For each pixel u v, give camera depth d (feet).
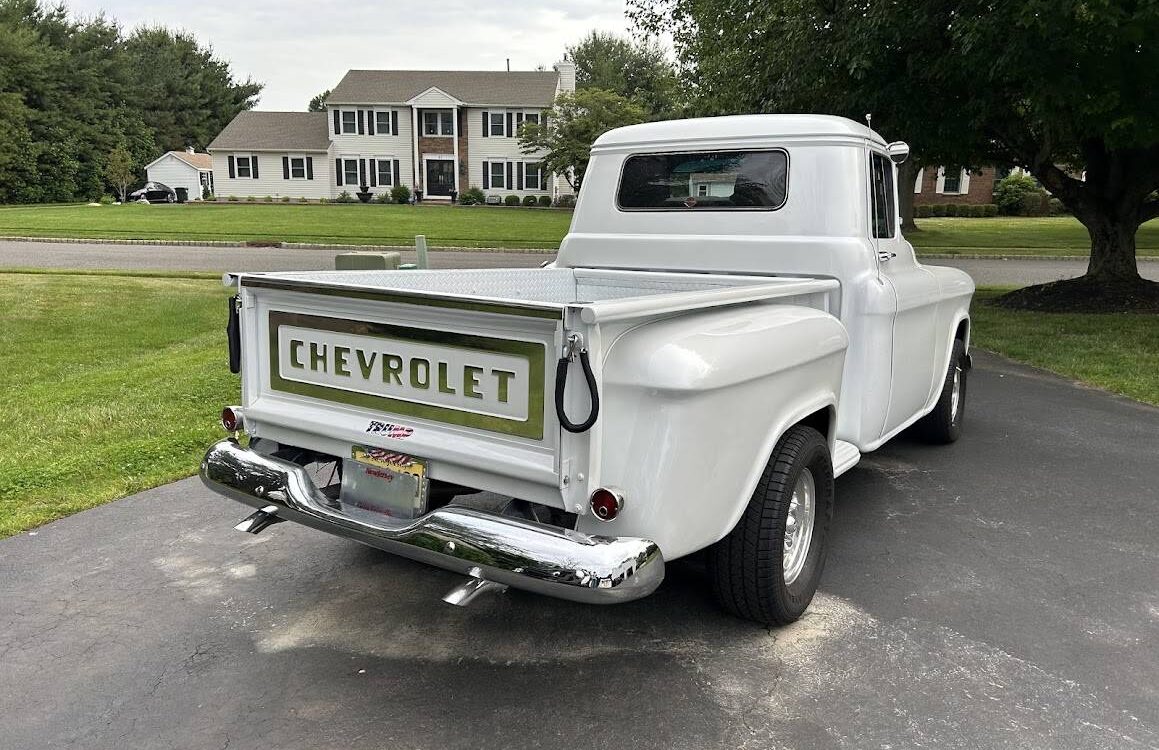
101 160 170.50
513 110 153.79
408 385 9.34
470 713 9.29
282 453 11.35
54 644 10.72
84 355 29.73
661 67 200.23
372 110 154.20
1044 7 27.48
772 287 10.93
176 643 10.79
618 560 8.07
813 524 11.53
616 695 9.64
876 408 14.21
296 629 11.18
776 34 41.70
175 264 62.13
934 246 84.53
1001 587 12.43
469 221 111.34
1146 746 8.76
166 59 208.13
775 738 8.86
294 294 10.12
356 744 8.75
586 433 8.20
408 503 9.57
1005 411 23.24
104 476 16.85
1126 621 11.44
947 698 9.59
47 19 177.58
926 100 37.19
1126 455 19.16
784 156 14.74
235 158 157.07
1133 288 43.09
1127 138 34.24
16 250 73.36
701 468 8.77
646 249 16.11
